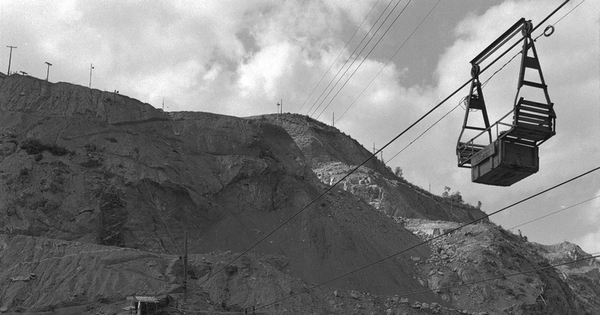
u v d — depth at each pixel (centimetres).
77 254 9375
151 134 12812
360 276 10744
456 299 11562
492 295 11750
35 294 8719
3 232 9775
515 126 2505
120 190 10988
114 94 13075
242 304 9094
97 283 8888
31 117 11894
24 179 10569
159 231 10844
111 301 8581
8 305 8469
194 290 9200
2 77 12800
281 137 14975
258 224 11694
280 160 13750
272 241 11319
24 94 12400
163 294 8606
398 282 11206
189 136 13350
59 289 8756
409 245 12875
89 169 11238
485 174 2675
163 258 9844
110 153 11688
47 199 10400
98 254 9419
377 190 16800
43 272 9075
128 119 12712
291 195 12500
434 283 11738
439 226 14688
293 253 10956
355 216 12825
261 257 10656
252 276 9681
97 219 10431
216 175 12525
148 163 11756
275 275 9831
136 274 9131
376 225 12988
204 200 11794
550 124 2525
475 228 14038
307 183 13250
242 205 12088
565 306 12675
